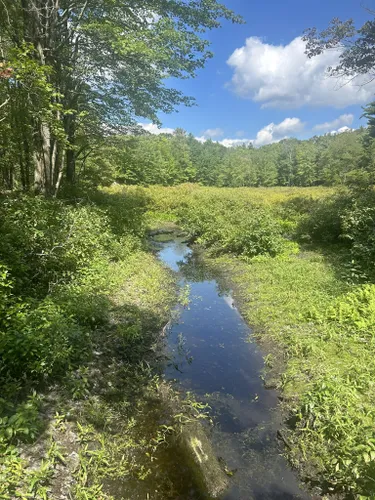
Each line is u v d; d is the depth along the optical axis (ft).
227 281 31.63
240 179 214.69
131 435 13.05
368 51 47.26
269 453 12.48
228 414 14.58
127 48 32.96
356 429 11.41
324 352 16.99
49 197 36.35
